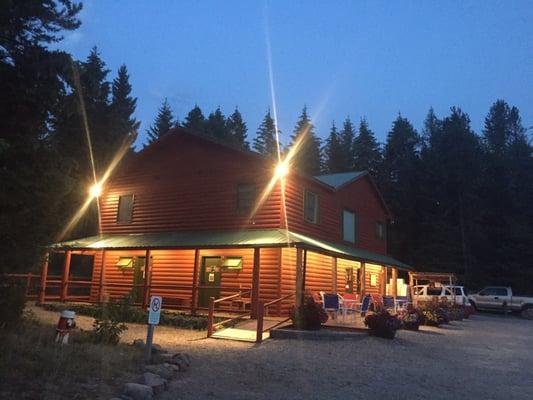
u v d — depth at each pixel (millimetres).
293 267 20719
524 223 47625
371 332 16031
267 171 20781
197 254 19250
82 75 9375
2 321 9555
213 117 71375
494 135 76688
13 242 8055
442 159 51906
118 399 6699
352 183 28281
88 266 39562
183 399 7383
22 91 8164
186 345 12781
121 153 36594
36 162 7582
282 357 11555
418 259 48969
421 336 17656
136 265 24078
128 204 24922
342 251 20781
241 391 8141
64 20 9375
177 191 23234
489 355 14430
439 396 8781
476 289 46188
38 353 8164
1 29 8648
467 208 49188
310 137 69500
